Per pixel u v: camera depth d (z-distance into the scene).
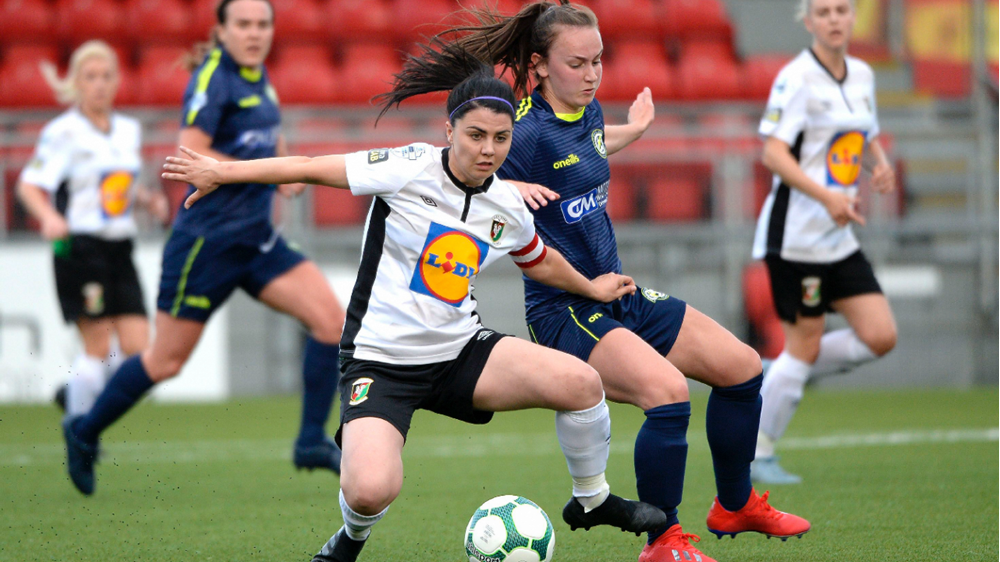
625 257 36.94
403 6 49.00
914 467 20.81
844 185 19.88
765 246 19.94
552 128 12.97
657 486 12.02
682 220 37.28
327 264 36.47
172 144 36.69
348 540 11.73
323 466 19.11
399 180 11.47
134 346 25.56
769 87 47.50
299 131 40.84
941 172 39.06
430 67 12.62
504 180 12.56
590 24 12.77
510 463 22.56
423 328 11.64
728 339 12.84
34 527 16.12
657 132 37.44
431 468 21.86
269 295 19.05
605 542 14.59
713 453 13.25
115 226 25.39
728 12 49.19
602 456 11.90
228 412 33.31
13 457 24.66
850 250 19.61
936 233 37.50
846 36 19.36
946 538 14.15
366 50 48.16
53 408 33.94
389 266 11.73
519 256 12.15
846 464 21.41
